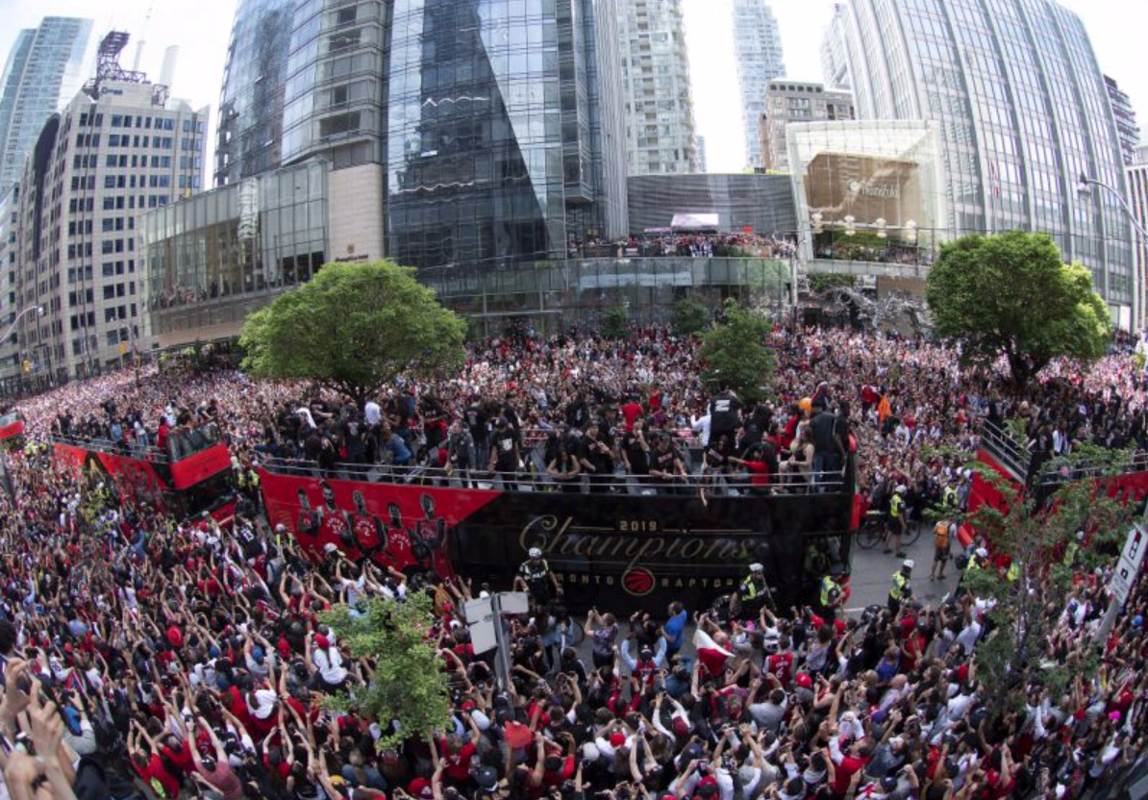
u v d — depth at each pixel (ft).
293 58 293.84
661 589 63.72
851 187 310.65
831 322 252.42
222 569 67.26
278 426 96.68
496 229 250.98
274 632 55.01
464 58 256.93
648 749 36.55
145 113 517.55
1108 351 245.45
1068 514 44.24
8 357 605.31
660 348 178.81
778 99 607.37
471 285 251.39
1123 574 46.50
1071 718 40.75
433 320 134.62
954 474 82.79
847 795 35.53
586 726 40.93
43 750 8.20
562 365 157.69
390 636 39.99
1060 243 462.19
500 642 42.93
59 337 509.76
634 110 531.09
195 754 38.17
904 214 314.35
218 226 290.35
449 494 68.39
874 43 482.28
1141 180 584.40
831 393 110.83
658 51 533.55
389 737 37.93
